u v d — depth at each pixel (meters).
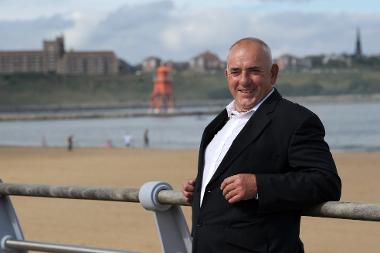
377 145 60.50
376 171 23.88
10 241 3.98
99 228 10.90
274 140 3.02
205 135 3.31
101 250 3.51
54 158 38.75
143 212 12.44
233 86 3.20
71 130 133.75
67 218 11.86
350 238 9.71
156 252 9.09
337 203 2.88
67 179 23.80
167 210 3.42
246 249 2.97
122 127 141.50
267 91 3.19
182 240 3.46
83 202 13.69
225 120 3.31
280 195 2.86
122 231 10.55
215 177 3.09
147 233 10.44
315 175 2.88
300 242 3.08
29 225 11.30
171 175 24.67
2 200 4.05
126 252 3.42
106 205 13.32
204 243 3.08
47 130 140.25
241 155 3.06
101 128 140.62
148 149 50.06
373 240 9.55
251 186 2.89
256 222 2.96
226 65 3.32
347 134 86.38
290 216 2.98
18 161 35.59
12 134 123.25
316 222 11.05
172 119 195.38
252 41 3.20
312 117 3.01
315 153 2.94
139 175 24.94
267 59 3.19
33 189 3.77
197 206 3.16
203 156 3.29
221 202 3.04
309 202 2.88
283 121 3.02
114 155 40.81
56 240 9.97
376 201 15.29
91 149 50.94
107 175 25.12
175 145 69.12
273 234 2.95
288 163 3.01
